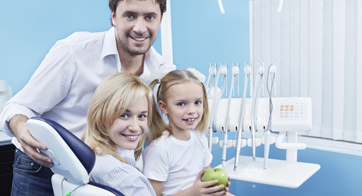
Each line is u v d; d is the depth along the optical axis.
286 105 1.42
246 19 2.33
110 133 0.88
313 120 2.11
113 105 0.85
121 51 1.11
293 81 2.16
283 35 2.18
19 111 0.96
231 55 2.29
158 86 1.15
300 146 1.40
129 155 0.94
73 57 1.04
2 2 1.78
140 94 0.89
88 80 1.07
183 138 1.13
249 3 2.33
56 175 0.79
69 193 0.71
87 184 0.71
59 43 1.05
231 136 2.23
